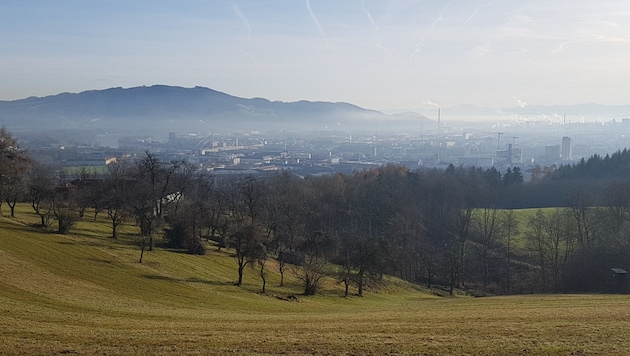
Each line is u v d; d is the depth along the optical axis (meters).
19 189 90.81
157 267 74.00
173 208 104.44
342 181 158.12
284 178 141.25
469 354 28.92
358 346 31.12
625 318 40.88
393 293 91.75
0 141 93.44
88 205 105.69
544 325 38.00
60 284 54.56
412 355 28.98
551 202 165.75
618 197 115.69
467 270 112.31
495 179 182.12
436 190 151.62
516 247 121.56
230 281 75.12
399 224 123.50
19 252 64.62
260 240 75.88
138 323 39.44
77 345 30.30
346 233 114.38
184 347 30.48
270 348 30.58
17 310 39.91
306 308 61.88
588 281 97.44
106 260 71.19
